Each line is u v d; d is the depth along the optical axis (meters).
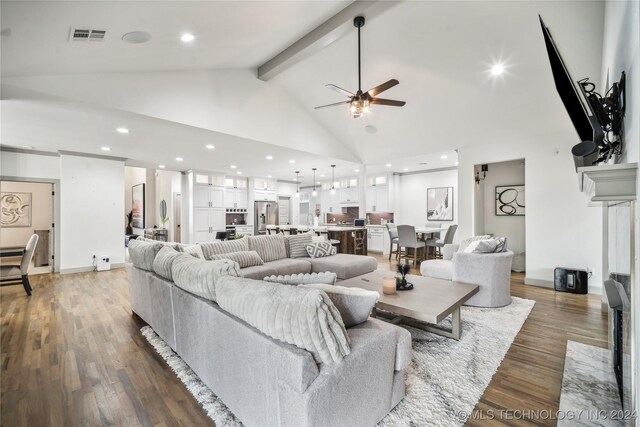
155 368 2.21
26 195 7.44
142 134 4.45
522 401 1.80
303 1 2.71
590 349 2.46
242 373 1.54
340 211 10.27
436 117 4.95
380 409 1.57
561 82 1.75
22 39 2.11
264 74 4.51
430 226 7.89
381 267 6.48
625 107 1.56
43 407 1.78
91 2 1.82
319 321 1.23
